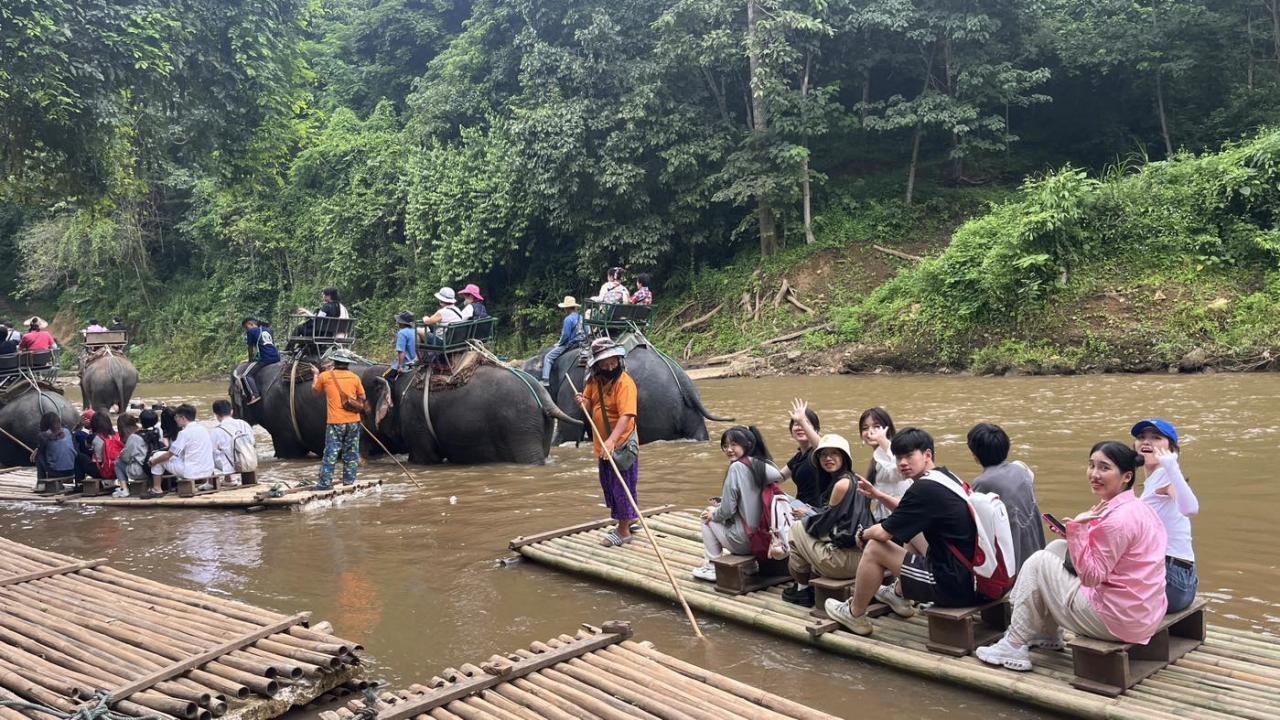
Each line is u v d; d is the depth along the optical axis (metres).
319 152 35.16
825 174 25.47
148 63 12.06
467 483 9.69
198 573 6.80
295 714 4.42
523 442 10.73
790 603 5.37
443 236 27.03
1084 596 4.07
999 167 25.02
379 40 38.88
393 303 30.36
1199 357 15.44
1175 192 18.42
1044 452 9.23
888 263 22.41
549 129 23.34
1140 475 8.86
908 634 4.84
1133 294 17.33
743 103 25.33
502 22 29.14
